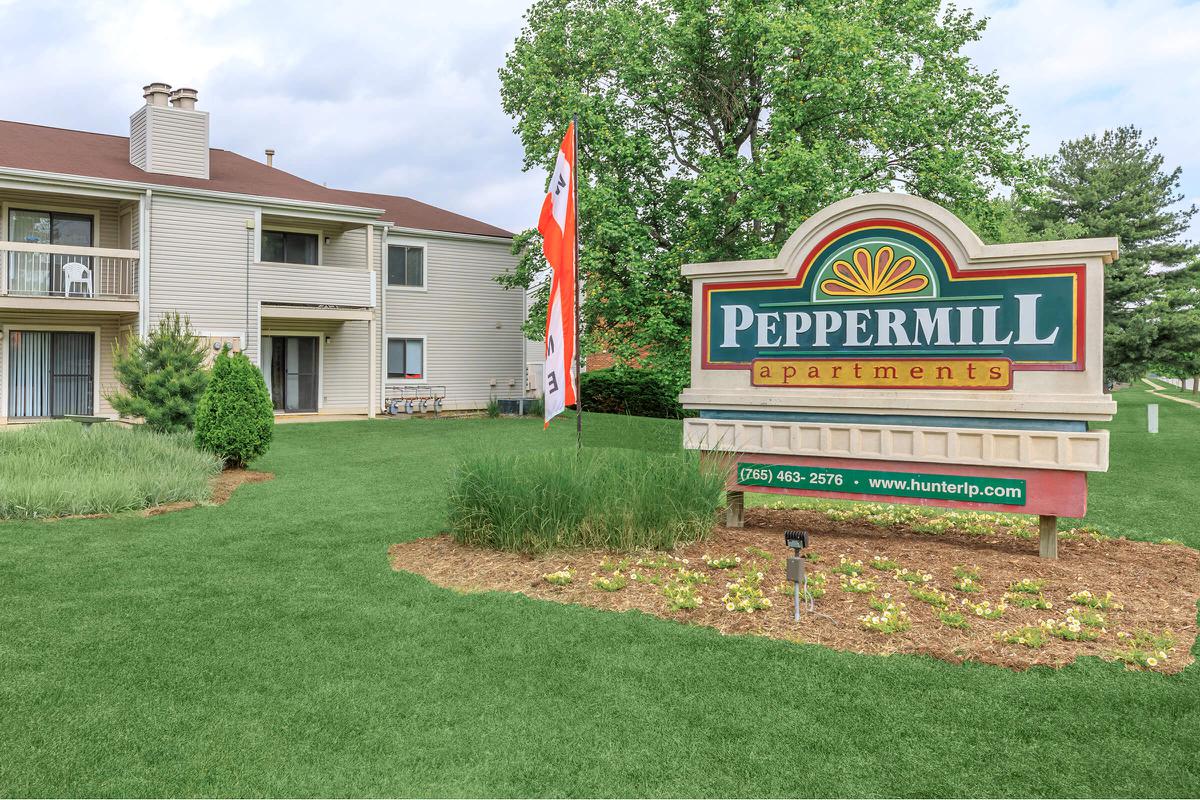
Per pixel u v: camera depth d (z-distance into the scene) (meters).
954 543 6.98
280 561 6.63
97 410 19.67
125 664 4.36
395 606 5.38
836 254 7.15
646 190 18.94
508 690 4.05
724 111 19.86
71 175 17.64
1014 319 6.48
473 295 25.52
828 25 17.12
